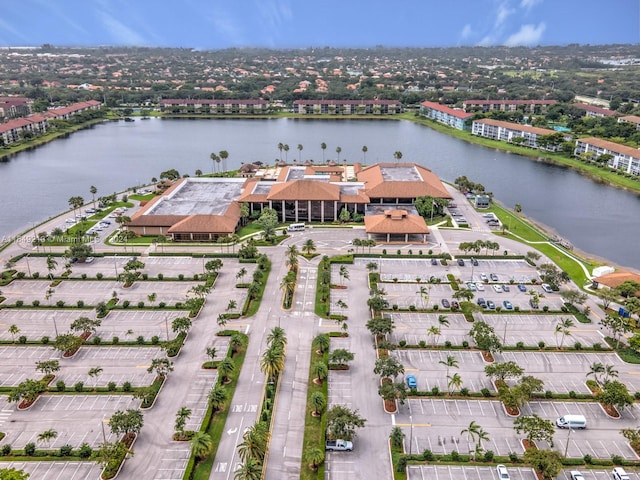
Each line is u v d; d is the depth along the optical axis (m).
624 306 165.75
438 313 166.00
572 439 114.81
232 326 156.50
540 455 102.00
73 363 139.50
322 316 162.62
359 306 168.88
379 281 186.25
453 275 190.88
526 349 146.62
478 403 125.38
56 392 127.88
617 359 143.00
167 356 142.38
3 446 110.56
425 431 116.50
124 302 167.62
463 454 110.06
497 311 166.12
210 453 109.38
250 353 143.25
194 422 118.12
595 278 183.50
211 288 180.25
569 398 127.00
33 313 164.88
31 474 104.12
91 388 128.50
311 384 131.50
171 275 190.75
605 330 156.62
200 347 146.38
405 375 134.75
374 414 121.31
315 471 105.62
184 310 166.75
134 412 112.25
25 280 186.38
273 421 118.56
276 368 127.50
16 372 135.75
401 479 103.50
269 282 184.00
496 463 107.94
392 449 111.25
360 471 105.81
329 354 142.38
